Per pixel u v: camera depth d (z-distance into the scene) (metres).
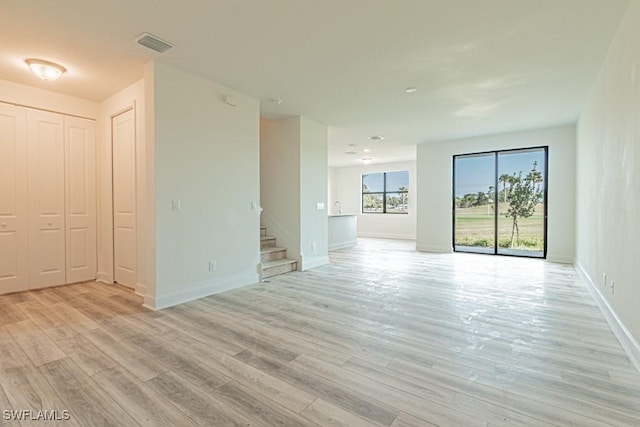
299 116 5.39
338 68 3.56
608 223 3.13
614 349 2.48
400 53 3.21
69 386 1.97
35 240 4.11
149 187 3.46
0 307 3.44
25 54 3.17
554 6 2.44
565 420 1.66
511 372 2.14
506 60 3.34
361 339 2.67
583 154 4.89
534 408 1.76
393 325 2.98
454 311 3.37
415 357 2.35
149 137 3.43
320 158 5.90
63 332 2.79
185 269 3.70
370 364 2.25
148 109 3.42
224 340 2.65
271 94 4.36
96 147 4.61
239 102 4.30
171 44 3.02
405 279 4.84
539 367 2.20
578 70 3.56
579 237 5.29
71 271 4.41
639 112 2.24
